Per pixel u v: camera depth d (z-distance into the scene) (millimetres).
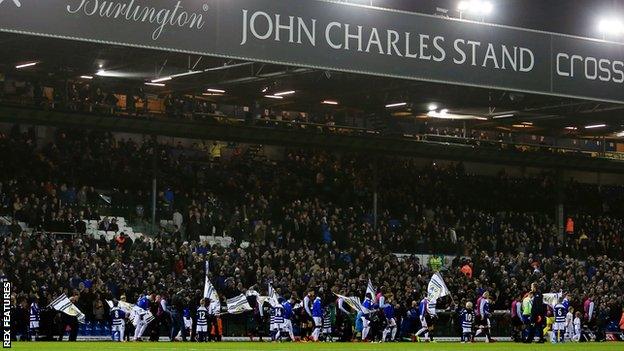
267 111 70188
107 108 61094
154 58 53625
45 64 56719
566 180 81875
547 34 55062
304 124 69562
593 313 58688
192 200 61344
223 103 68625
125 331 47094
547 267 64750
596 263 69312
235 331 51750
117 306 46188
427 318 51531
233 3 47312
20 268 47250
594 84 56500
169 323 48312
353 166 71188
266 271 52688
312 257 56562
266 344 43812
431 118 73312
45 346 37469
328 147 66875
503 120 72812
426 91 61625
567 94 55562
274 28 48125
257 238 60375
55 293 46688
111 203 60625
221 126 62750
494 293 58469
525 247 70062
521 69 54156
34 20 43000
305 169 69062
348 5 49844
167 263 52906
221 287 51438
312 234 62281
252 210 63344
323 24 49188
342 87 61375
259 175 67000
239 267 52969
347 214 66000
